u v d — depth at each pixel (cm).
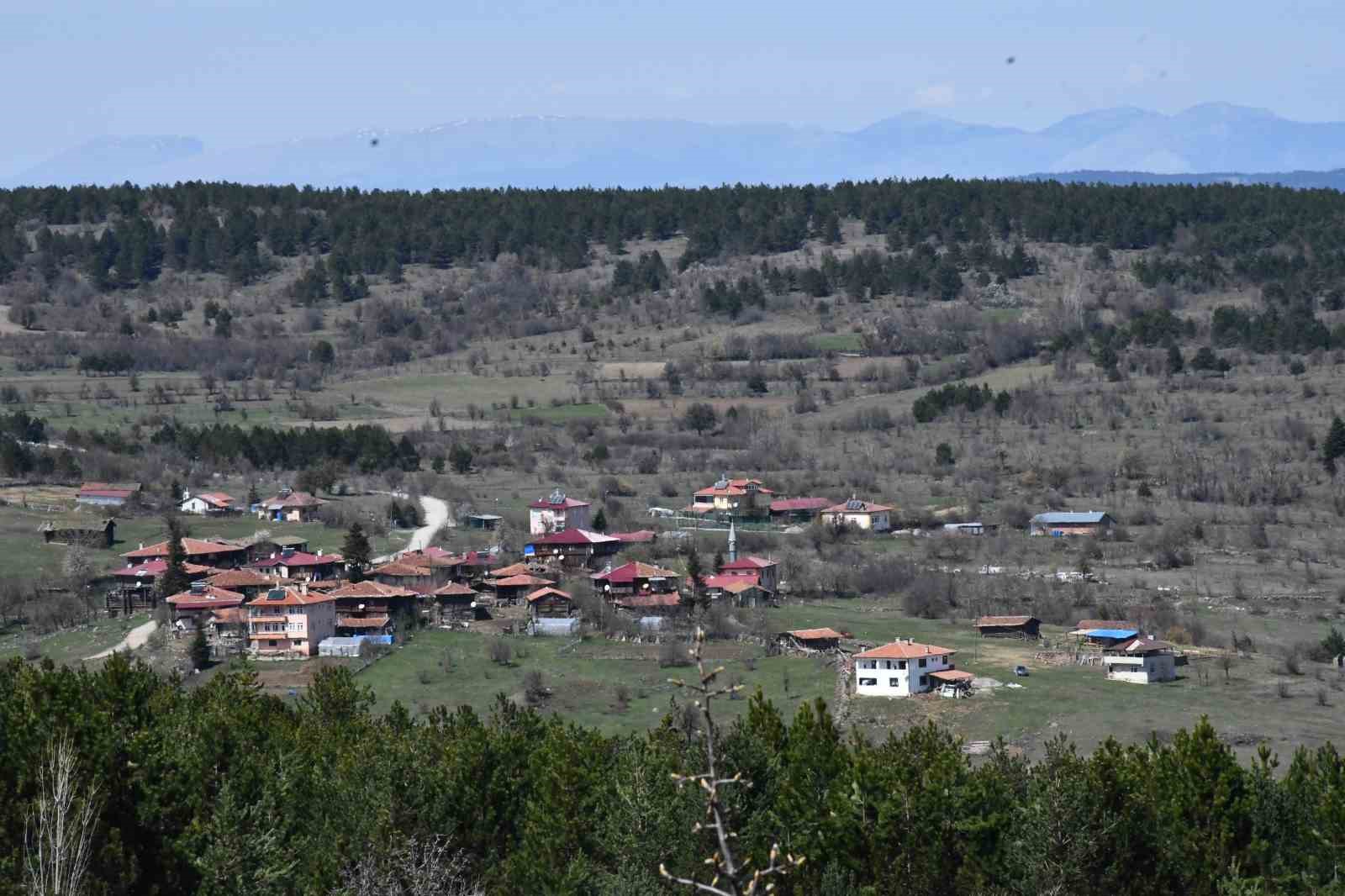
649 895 9075
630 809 9719
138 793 9312
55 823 7912
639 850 9544
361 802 10381
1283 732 15612
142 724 11225
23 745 9200
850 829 9981
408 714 16050
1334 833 9612
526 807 10600
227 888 9088
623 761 10712
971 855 9844
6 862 8244
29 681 10738
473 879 10275
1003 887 9825
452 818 10500
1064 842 9731
